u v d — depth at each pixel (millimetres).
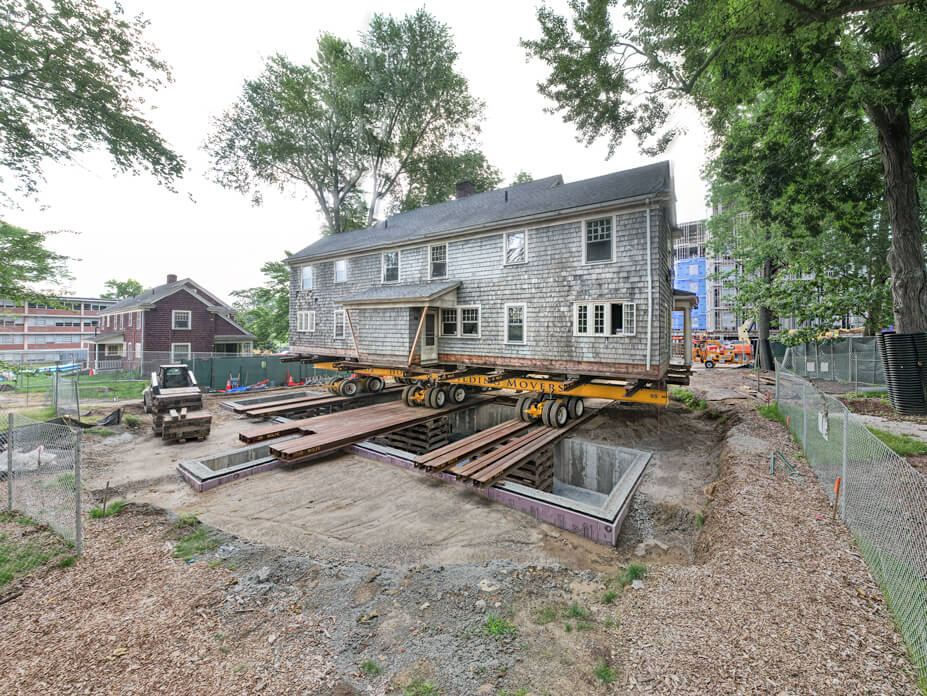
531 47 11484
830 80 9820
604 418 13266
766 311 24531
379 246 15766
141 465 9344
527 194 15023
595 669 3037
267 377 22844
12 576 4359
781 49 8906
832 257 16938
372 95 24000
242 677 2998
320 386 22703
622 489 7574
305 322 19422
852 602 3584
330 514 6840
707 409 13836
